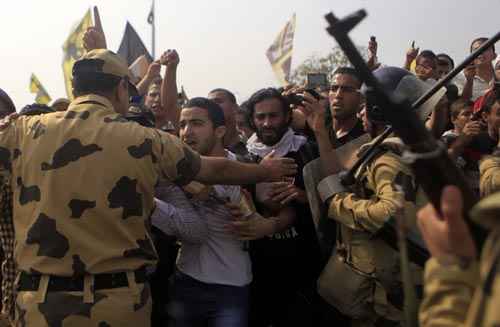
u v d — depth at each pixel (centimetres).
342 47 151
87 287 285
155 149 296
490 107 371
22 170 296
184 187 362
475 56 243
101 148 290
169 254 400
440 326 140
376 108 314
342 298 326
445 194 137
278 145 401
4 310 333
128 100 322
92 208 285
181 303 379
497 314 114
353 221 312
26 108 417
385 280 306
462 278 140
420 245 281
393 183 291
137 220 293
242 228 362
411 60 624
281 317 397
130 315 289
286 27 854
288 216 382
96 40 491
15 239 300
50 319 282
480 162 327
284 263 390
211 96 477
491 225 125
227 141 474
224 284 369
